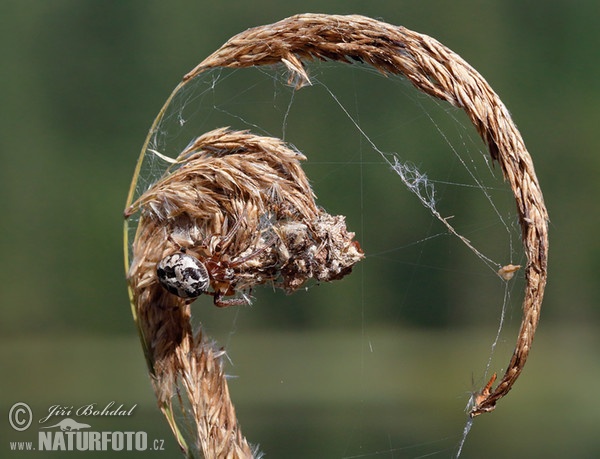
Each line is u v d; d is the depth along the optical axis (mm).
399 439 980
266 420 1002
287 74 754
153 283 750
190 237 749
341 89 1161
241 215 747
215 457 749
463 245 1115
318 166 1156
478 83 740
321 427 981
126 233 749
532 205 737
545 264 736
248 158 747
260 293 1191
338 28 745
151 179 764
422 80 742
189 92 842
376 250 1172
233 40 748
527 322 737
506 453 961
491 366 1093
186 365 750
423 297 1159
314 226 745
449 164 1115
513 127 739
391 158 1146
